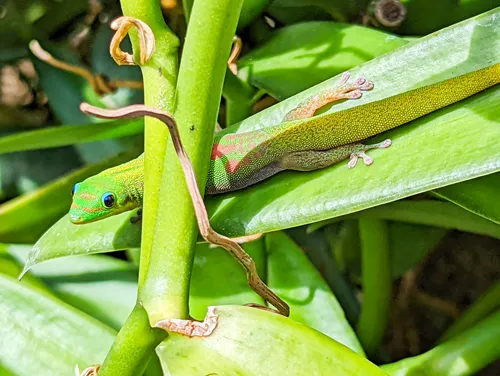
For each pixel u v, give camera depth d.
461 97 0.22
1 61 0.36
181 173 0.20
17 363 0.24
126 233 0.25
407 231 0.30
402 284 0.34
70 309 0.25
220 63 0.20
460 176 0.20
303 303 0.26
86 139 0.28
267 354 0.19
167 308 0.19
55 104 0.33
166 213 0.20
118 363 0.19
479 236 0.36
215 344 0.19
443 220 0.27
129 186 0.26
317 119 0.23
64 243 0.25
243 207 0.23
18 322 0.25
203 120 0.20
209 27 0.20
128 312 0.27
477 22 0.23
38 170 0.33
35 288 0.26
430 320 0.35
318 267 0.31
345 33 0.27
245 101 0.28
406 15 0.29
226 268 0.26
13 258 0.28
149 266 0.20
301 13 0.30
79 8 0.33
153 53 0.21
